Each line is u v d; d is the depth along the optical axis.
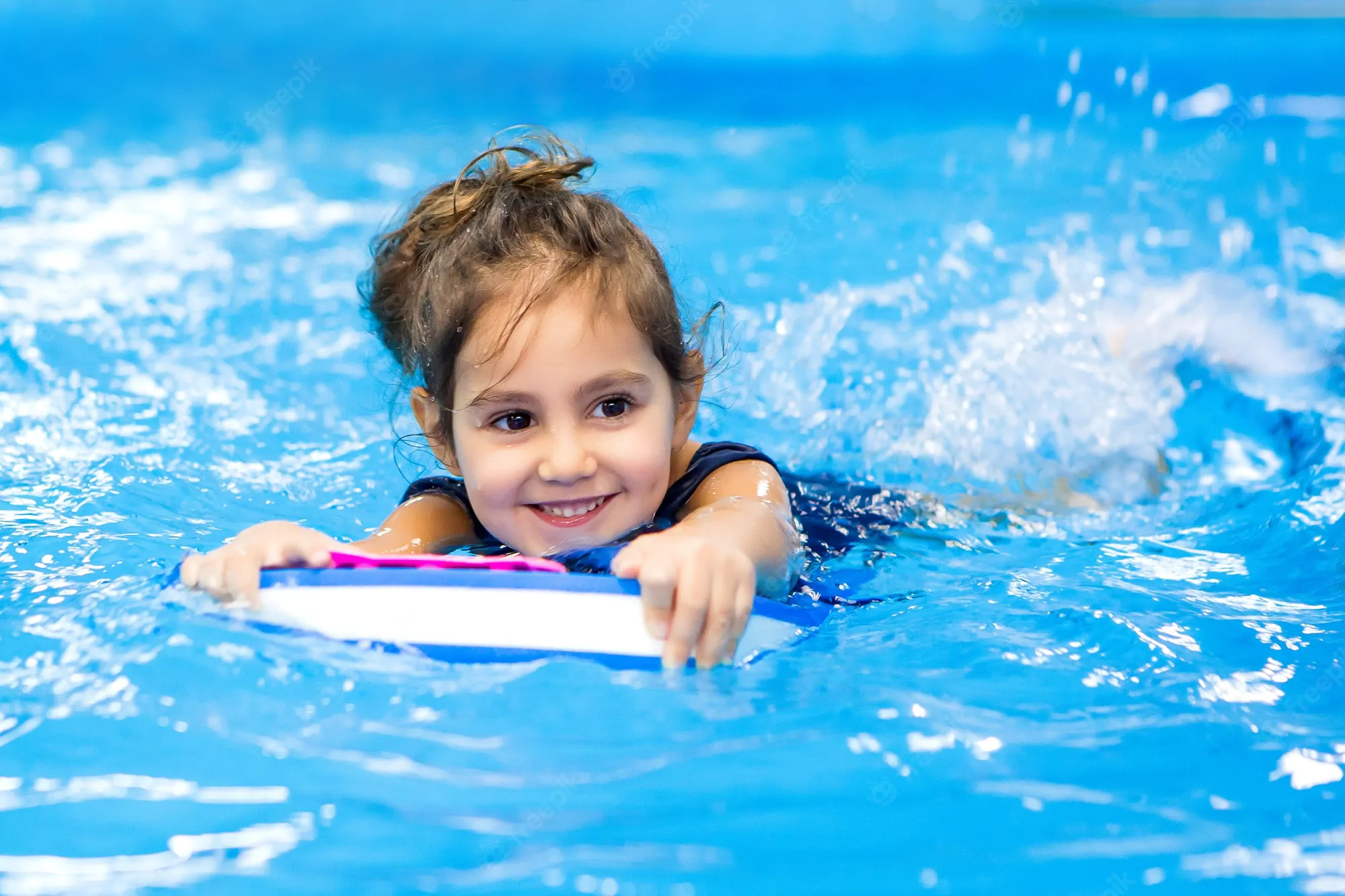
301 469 3.41
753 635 2.15
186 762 1.75
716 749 1.81
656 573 2.04
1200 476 3.45
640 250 2.60
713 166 8.10
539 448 2.37
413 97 10.90
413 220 2.94
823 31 14.61
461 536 2.76
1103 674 2.07
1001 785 1.73
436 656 2.06
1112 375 3.98
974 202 6.89
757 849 1.58
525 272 2.40
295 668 2.00
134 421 3.68
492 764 1.76
